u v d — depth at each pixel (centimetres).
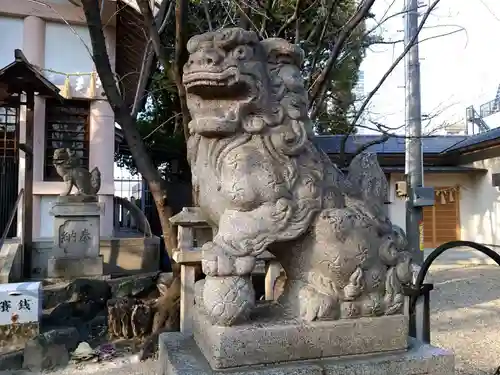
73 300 515
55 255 614
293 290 189
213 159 185
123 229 927
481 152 980
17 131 736
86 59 784
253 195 174
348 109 686
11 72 590
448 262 982
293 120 188
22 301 415
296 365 165
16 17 752
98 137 771
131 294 525
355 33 521
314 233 181
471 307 582
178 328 417
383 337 179
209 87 172
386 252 186
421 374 175
